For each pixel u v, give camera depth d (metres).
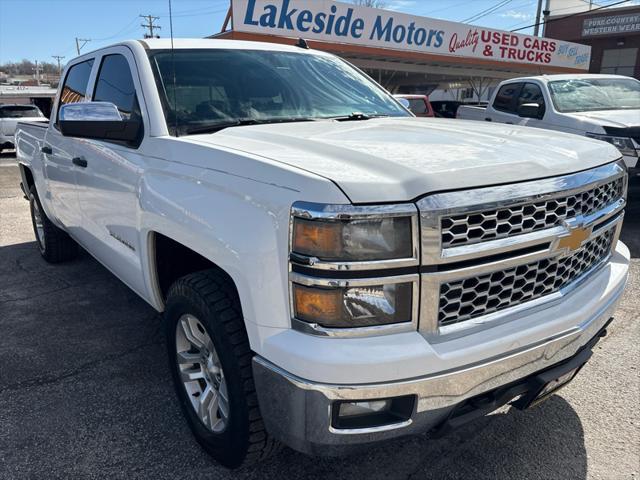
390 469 2.39
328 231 1.63
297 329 1.73
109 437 2.60
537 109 7.64
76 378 3.13
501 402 2.00
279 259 1.74
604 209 2.30
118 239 3.04
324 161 1.89
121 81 3.14
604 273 2.44
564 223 2.00
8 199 9.23
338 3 17.47
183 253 2.70
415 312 1.72
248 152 2.07
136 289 3.01
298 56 3.59
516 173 1.88
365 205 1.63
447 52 21.59
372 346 1.67
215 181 2.07
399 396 1.70
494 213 1.79
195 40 3.31
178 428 2.67
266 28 15.91
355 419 1.76
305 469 2.39
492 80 29.28
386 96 3.66
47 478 2.33
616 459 2.43
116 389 3.02
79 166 3.51
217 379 2.28
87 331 3.77
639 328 3.75
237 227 1.88
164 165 2.45
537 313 2.01
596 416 2.75
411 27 20.02
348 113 3.21
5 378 3.14
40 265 5.30
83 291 4.55
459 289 1.79
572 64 27.81
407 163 1.83
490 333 1.86
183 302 2.24
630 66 31.72
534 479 2.32
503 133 2.48
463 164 1.85
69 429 2.66
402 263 1.66
